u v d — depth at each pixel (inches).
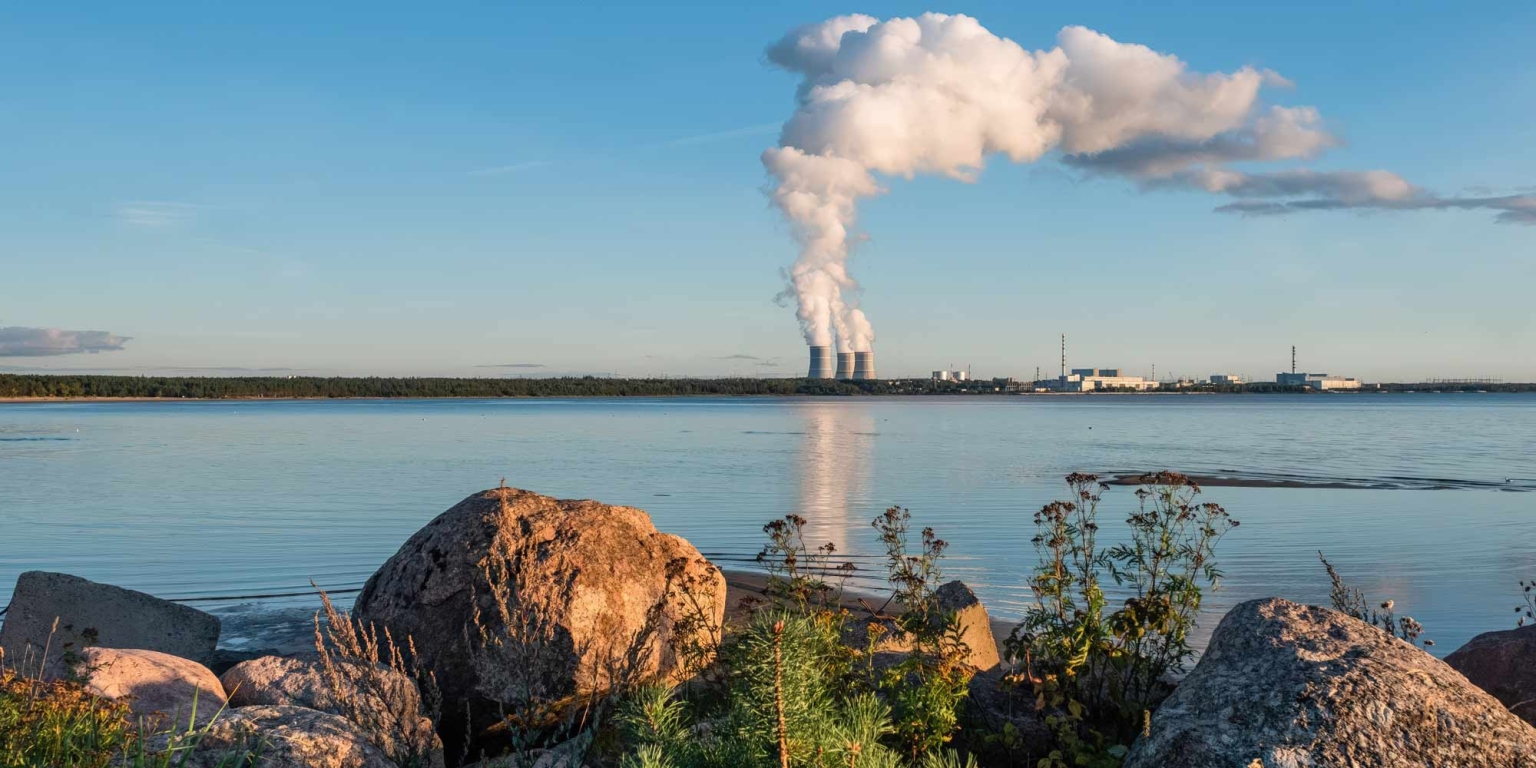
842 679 222.7
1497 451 2007.9
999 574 668.1
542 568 291.7
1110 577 600.4
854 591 589.9
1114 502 1124.5
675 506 1090.7
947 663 213.9
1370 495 1187.3
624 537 315.0
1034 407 6594.5
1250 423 3614.7
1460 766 157.5
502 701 273.1
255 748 192.2
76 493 1235.2
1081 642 231.9
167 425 3516.2
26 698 189.6
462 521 313.3
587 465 1689.2
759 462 1754.4
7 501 1142.3
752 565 703.7
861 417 4429.1
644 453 2007.9
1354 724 162.7
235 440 2480.3
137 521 965.2
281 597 603.5
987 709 245.4
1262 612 193.3
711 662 248.4
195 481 1393.9
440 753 239.0
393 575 310.0
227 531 896.9
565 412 5374.0
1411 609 561.0
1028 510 1041.5
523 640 233.1
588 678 276.1
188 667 265.3
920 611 267.3
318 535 871.1
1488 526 908.0
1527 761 158.4
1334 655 176.7
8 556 762.2
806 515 999.0
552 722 275.7
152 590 626.5
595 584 291.0
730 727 168.6
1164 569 257.4
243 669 268.5
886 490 1267.2
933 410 5777.6
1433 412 5167.3
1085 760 207.8
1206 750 167.3
